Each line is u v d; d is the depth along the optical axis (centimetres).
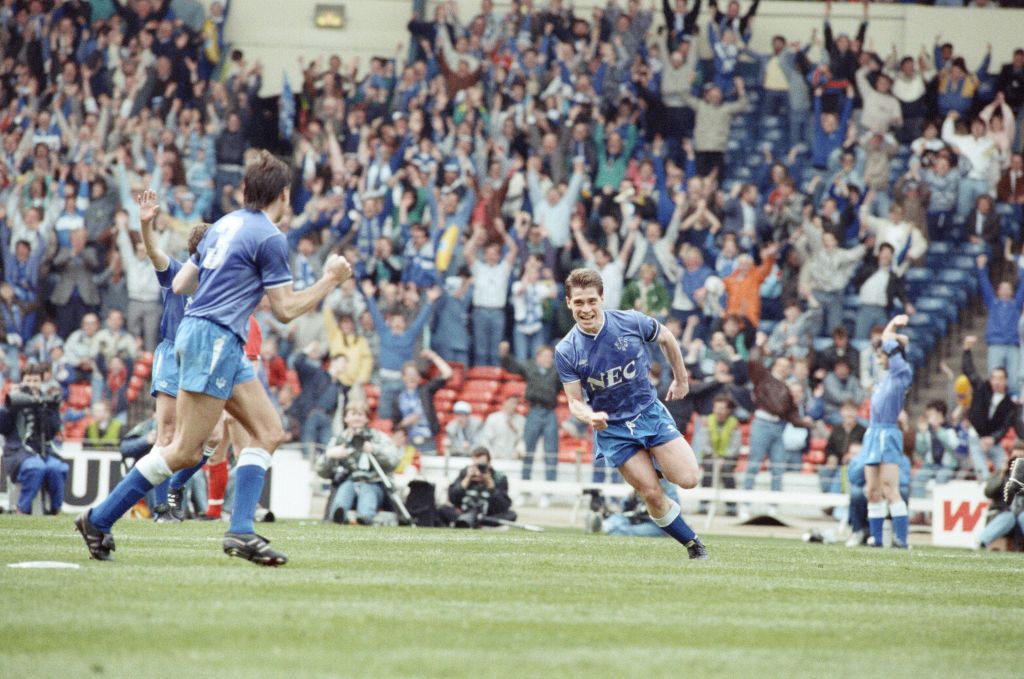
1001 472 5631
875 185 8900
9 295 8744
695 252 8300
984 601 2605
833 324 8325
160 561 2806
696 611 2217
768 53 9806
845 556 4094
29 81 9600
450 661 1619
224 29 10150
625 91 9275
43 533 3838
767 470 6806
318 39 10181
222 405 2638
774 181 8744
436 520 5678
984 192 8956
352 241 8756
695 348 7800
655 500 3359
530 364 7275
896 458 5156
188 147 9269
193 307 2630
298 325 8212
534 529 5741
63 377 8231
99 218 8888
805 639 1922
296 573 2630
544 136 8969
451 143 9100
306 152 9238
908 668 1689
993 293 8144
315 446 7088
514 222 8800
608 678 1538
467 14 9962
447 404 8025
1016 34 9675
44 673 1480
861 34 9388
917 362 8550
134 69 9569
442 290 8262
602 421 3125
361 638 1778
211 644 1694
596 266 8319
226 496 5625
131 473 2711
